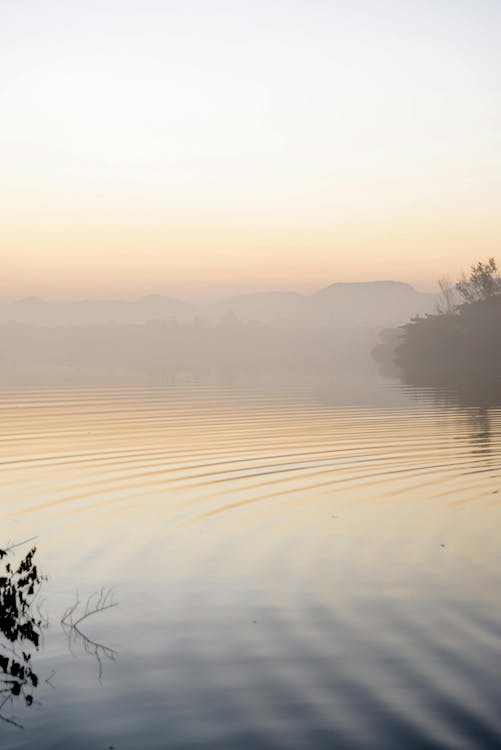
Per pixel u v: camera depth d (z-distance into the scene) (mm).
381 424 32250
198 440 27438
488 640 9633
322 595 11375
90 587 11836
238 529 15156
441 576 12180
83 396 48750
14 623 10383
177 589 11703
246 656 9289
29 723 7844
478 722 7703
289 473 21016
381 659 9133
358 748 7289
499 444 25844
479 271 105062
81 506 17156
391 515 16188
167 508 16953
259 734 7566
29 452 24719
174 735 7582
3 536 14758
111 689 8523
